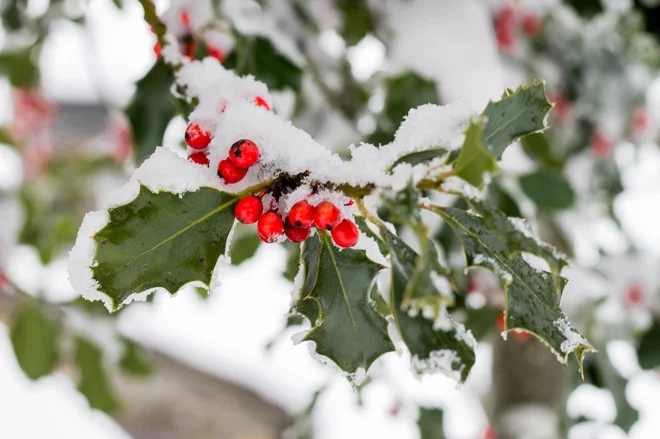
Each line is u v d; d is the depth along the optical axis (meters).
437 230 0.55
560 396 0.80
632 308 0.69
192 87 0.42
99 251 0.35
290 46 0.59
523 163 0.71
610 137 0.90
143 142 0.50
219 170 0.36
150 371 0.88
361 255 0.37
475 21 0.68
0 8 0.69
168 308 1.74
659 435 1.02
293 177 0.36
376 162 0.36
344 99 0.71
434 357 0.35
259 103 0.40
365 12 0.71
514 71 0.86
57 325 0.80
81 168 1.14
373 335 0.37
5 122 1.06
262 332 1.74
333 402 1.43
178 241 0.36
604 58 0.89
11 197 1.03
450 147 0.36
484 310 0.59
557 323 0.37
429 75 0.66
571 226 0.84
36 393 1.84
